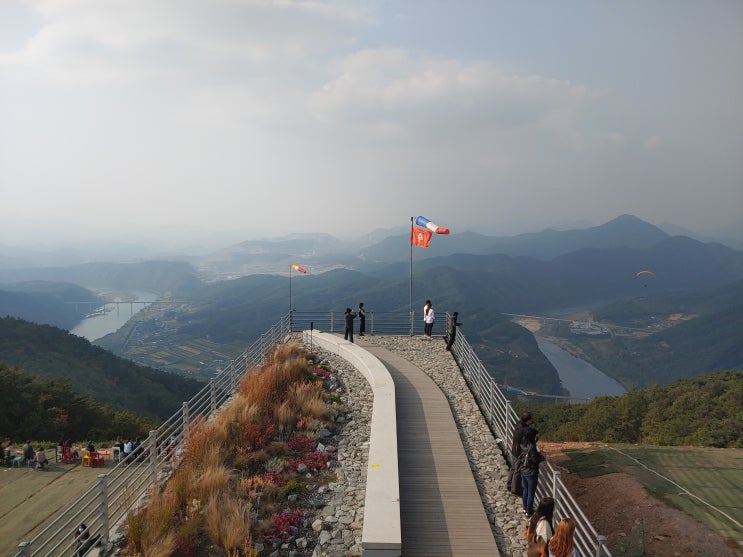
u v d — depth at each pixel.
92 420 47.16
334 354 21.84
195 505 9.01
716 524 10.85
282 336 26.59
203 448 11.17
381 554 7.48
